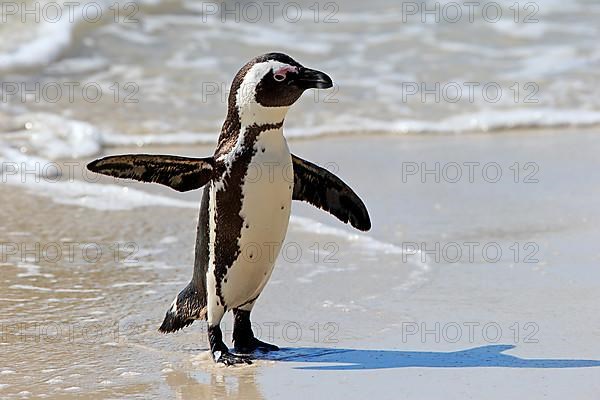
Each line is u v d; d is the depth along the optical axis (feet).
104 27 116.37
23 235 66.03
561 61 116.16
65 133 91.81
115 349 46.75
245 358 44.98
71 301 54.03
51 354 46.01
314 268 59.26
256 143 42.32
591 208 72.08
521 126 99.76
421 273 58.29
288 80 41.19
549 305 52.54
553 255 61.46
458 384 41.83
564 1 133.49
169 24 119.96
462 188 77.82
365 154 88.63
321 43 118.52
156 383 42.19
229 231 42.96
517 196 75.41
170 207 73.46
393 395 40.65
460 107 103.55
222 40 117.29
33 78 104.78
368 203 73.20
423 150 90.43
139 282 57.31
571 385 41.60
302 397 40.52
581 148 90.94
